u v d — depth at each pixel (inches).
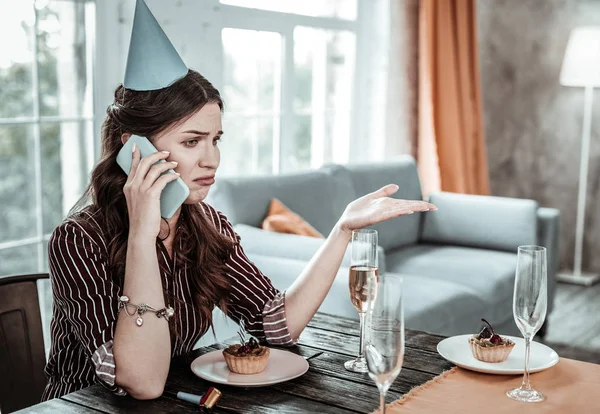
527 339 50.7
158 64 54.1
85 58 117.9
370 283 52.5
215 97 56.2
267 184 127.7
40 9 110.6
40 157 113.3
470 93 197.5
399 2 180.4
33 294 67.2
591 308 181.6
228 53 147.6
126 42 121.6
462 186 190.4
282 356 57.0
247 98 153.9
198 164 55.7
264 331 61.6
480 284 134.6
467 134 195.0
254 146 157.2
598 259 212.2
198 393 50.7
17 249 111.4
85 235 56.1
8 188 109.4
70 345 59.1
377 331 41.6
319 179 139.5
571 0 208.2
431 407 47.8
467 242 163.5
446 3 186.7
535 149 218.1
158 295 52.1
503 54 219.6
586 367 55.9
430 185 188.9
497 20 219.3
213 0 137.9
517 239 157.2
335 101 180.1
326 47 175.0
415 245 166.1
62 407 48.0
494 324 135.0
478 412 47.1
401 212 59.2
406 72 185.6
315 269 62.4
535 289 49.4
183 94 54.1
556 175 215.8
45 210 114.9
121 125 55.5
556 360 55.8
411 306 111.1
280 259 106.0
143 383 49.4
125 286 52.1
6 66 106.9
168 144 54.8
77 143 118.6
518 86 218.4
